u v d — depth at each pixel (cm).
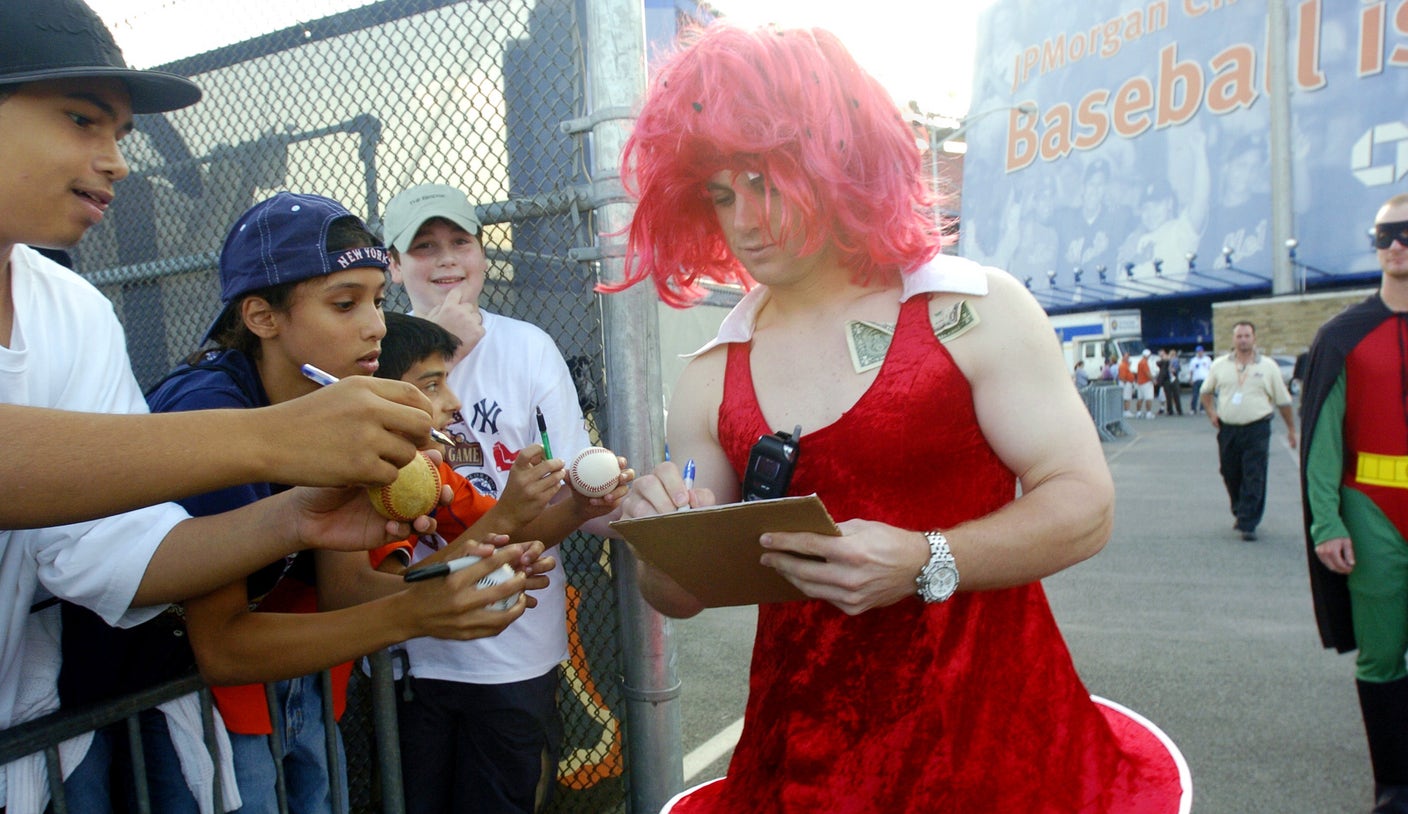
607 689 246
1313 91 2594
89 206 115
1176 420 2130
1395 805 279
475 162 248
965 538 118
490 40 241
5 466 88
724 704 411
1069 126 3203
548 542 182
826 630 138
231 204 298
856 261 140
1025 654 136
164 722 155
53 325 129
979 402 131
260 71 283
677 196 146
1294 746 336
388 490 116
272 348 156
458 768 217
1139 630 486
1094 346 2503
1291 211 2650
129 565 119
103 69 108
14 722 140
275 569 154
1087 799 126
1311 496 294
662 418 227
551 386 221
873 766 131
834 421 133
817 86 123
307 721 185
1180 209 2927
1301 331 2491
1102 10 3086
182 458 93
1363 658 284
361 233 156
